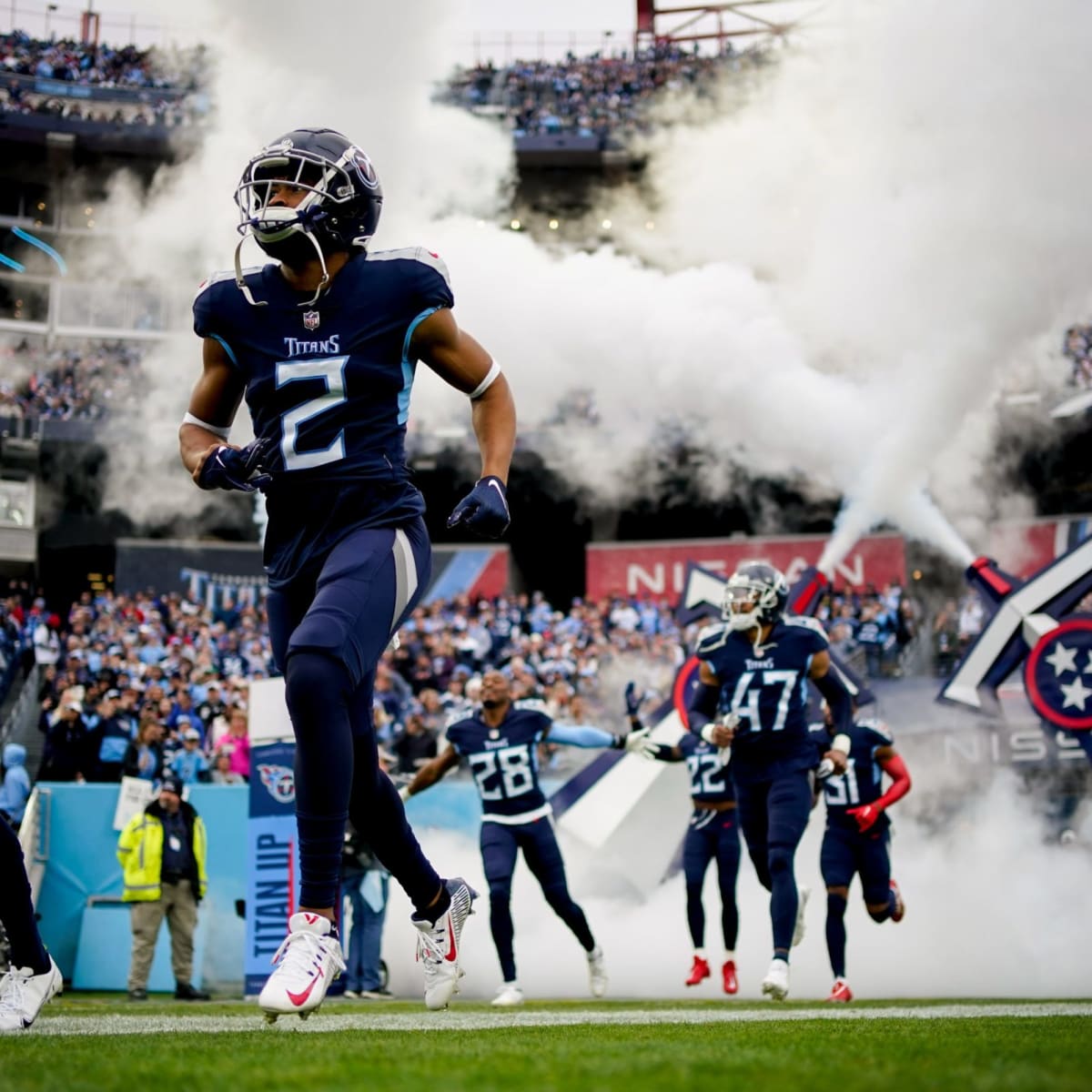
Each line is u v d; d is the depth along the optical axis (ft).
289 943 7.91
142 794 27.96
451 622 52.54
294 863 21.33
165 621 55.36
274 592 8.61
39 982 9.54
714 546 62.54
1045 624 27.66
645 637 51.16
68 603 67.26
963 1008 15.26
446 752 20.52
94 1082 5.27
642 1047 6.92
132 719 37.96
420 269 8.53
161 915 24.53
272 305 8.51
